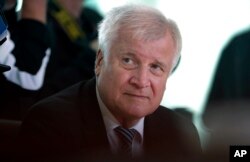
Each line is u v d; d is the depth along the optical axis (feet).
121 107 13.61
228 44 24.99
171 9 37.60
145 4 13.80
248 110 23.85
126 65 13.41
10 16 20.35
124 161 10.62
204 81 37.47
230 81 24.66
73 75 23.02
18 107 19.27
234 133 11.87
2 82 19.24
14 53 19.58
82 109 14.42
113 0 30.68
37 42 20.21
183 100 36.76
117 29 13.33
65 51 24.27
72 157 11.19
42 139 13.87
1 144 12.96
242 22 38.60
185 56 37.91
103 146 13.57
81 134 14.02
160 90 13.64
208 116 24.14
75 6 27.12
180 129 15.38
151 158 10.41
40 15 20.68
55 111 14.26
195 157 10.23
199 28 38.58
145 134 14.73
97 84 14.23
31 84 19.71
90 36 26.94
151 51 13.19
